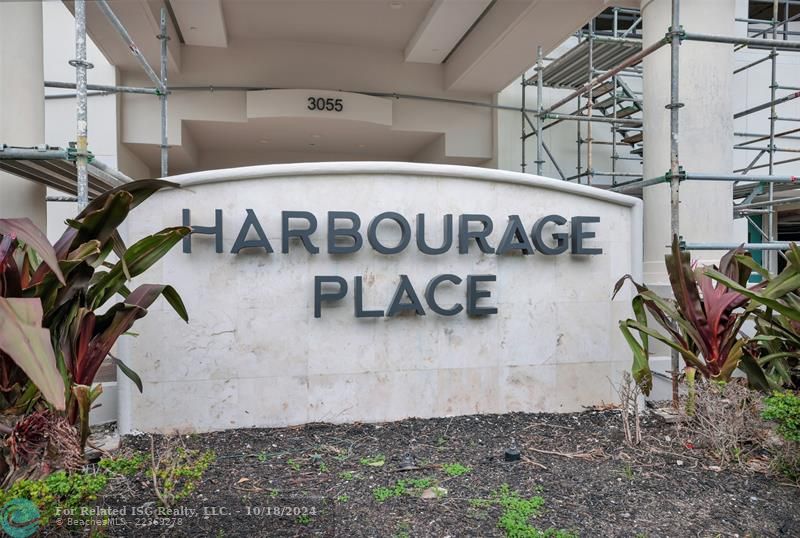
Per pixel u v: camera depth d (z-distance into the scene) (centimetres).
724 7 538
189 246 381
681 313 397
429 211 417
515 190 432
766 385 379
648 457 333
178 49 764
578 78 875
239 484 292
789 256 353
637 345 378
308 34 809
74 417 262
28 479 211
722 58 537
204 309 386
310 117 788
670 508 266
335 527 245
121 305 277
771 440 330
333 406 403
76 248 265
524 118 880
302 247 398
